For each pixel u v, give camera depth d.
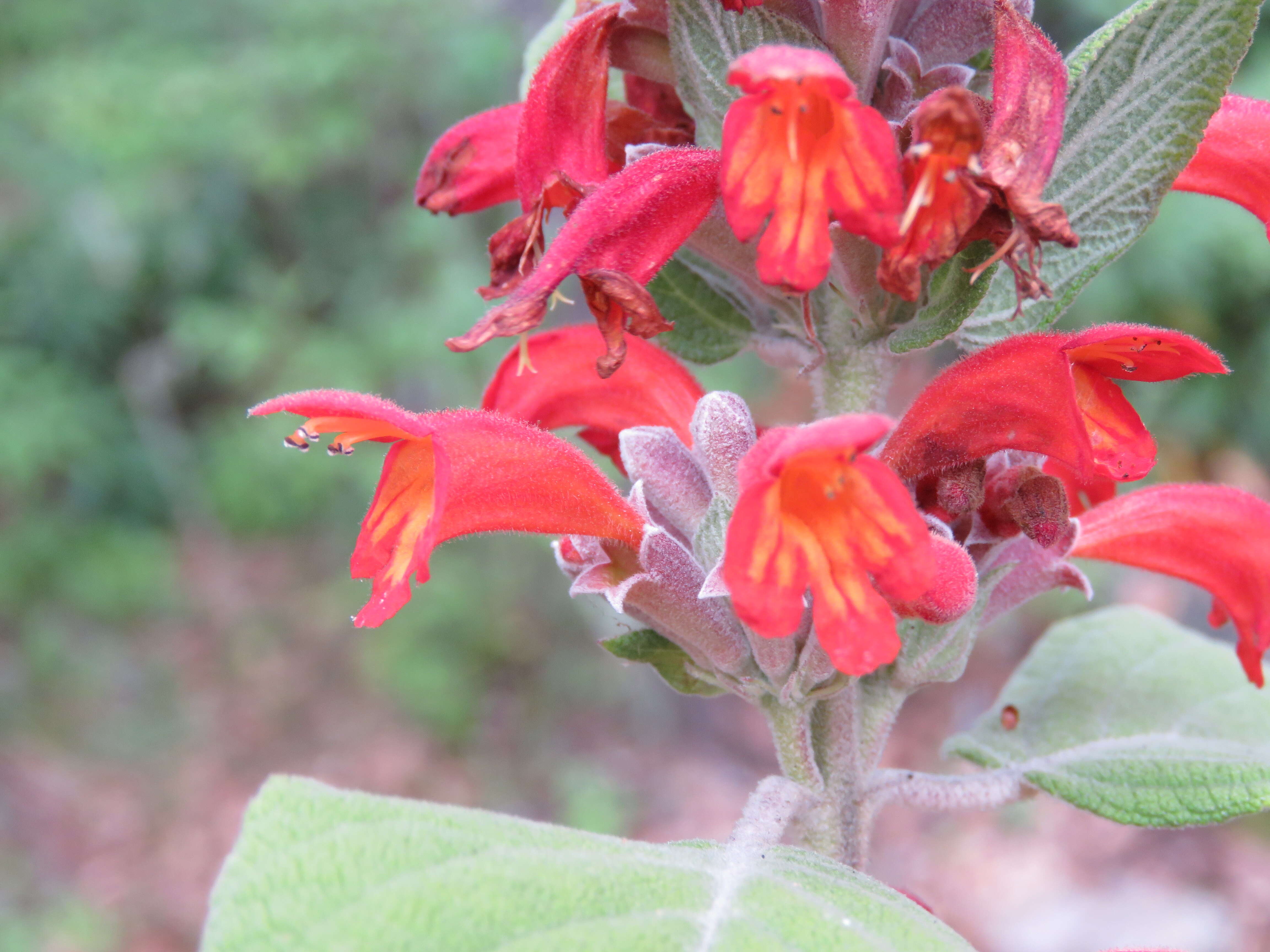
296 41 0.72
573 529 0.11
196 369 0.81
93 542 0.72
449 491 0.10
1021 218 0.09
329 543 0.75
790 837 0.15
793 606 0.08
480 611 0.63
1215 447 0.57
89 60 0.73
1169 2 0.10
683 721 0.58
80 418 0.73
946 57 0.11
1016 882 0.44
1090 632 0.15
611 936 0.08
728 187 0.09
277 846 0.08
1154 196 0.11
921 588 0.08
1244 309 0.55
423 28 0.73
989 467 0.11
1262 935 0.40
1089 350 0.10
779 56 0.09
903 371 0.61
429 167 0.12
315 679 0.65
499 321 0.09
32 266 0.79
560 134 0.11
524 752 0.58
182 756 0.60
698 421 0.11
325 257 0.83
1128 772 0.13
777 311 0.12
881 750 0.12
